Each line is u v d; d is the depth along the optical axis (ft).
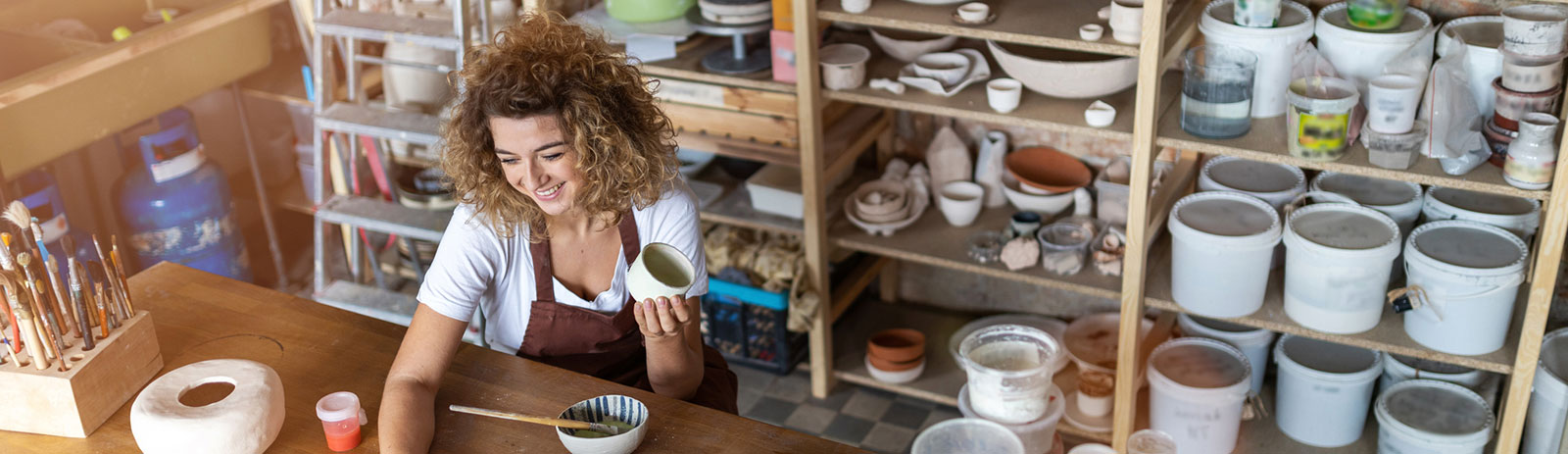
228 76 10.70
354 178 11.30
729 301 10.74
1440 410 8.57
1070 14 8.39
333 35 9.93
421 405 5.49
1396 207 8.38
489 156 5.41
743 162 10.61
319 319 6.51
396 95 10.61
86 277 5.55
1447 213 8.29
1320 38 7.91
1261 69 7.91
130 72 9.47
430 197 10.43
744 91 9.48
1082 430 9.60
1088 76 8.31
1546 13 7.20
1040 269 9.30
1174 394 8.81
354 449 5.38
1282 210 8.79
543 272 6.04
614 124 5.24
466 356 6.05
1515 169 7.07
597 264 6.12
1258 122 8.08
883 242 9.86
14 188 9.37
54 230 9.61
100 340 5.57
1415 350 8.04
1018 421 8.73
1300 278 8.18
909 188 10.26
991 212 10.26
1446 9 8.31
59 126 8.93
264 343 6.26
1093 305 11.00
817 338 10.42
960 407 9.19
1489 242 7.89
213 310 6.61
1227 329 9.50
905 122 10.88
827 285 10.16
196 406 5.46
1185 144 7.90
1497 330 7.82
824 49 9.42
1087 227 9.46
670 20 9.73
